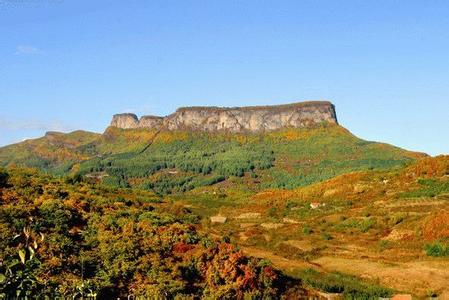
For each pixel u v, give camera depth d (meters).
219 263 53.22
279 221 121.19
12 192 60.41
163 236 57.03
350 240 94.88
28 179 68.88
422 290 60.72
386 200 122.94
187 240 56.97
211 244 56.94
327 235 98.81
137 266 49.72
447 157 143.62
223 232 103.19
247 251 80.88
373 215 109.31
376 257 79.50
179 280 49.59
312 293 57.38
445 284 62.47
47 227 52.75
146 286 47.59
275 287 55.84
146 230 58.00
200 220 115.31
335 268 72.31
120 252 50.97
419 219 97.44
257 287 53.44
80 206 61.56
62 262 45.66
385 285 63.50
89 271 47.75
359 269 71.06
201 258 53.47
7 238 42.62
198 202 169.12
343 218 113.44
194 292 50.06
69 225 56.03
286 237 97.88
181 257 53.75
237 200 180.50
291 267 69.31
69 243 49.81
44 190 64.94
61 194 66.50
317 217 121.25
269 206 149.75
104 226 56.97
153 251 53.09
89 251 50.78
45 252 46.38
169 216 70.69
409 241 88.62
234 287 51.12
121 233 55.56
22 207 53.75
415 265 71.25
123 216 63.53
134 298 46.16
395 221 100.62
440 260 74.50
